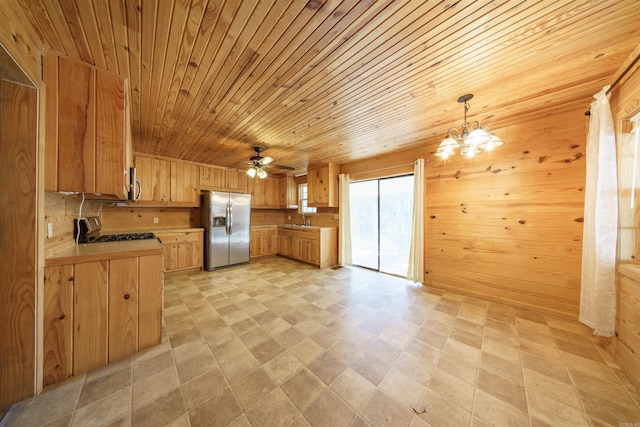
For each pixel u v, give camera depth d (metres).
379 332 2.16
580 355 1.79
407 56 1.51
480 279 2.97
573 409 1.31
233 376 1.57
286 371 1.63
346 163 4.79
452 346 1.93
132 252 1.81
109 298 1.71
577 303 2.33
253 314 2.54
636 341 1.48
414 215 3.62
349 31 1.30
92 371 1.61
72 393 1.40
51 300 1.50
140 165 4.00
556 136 2.43
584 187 2.28
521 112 2.38
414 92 1.97
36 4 1.11
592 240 2.04
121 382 1.51
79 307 1.59
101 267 1.68
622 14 1.16
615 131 1.78
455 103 2.18
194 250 4.39
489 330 2.18
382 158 4.14
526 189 2.62
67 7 1.14
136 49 1.45
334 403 1.36
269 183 6.08
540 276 2.54
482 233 2.95
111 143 1.65
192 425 1.20
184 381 1.52
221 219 4.64
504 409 1.32
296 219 6.22
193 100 2.09
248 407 1.32
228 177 5.21
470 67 1.63
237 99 2.08
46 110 1.45
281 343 1.98
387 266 4.34
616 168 1.77
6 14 1.01
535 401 1.37
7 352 1.30
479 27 1.27
